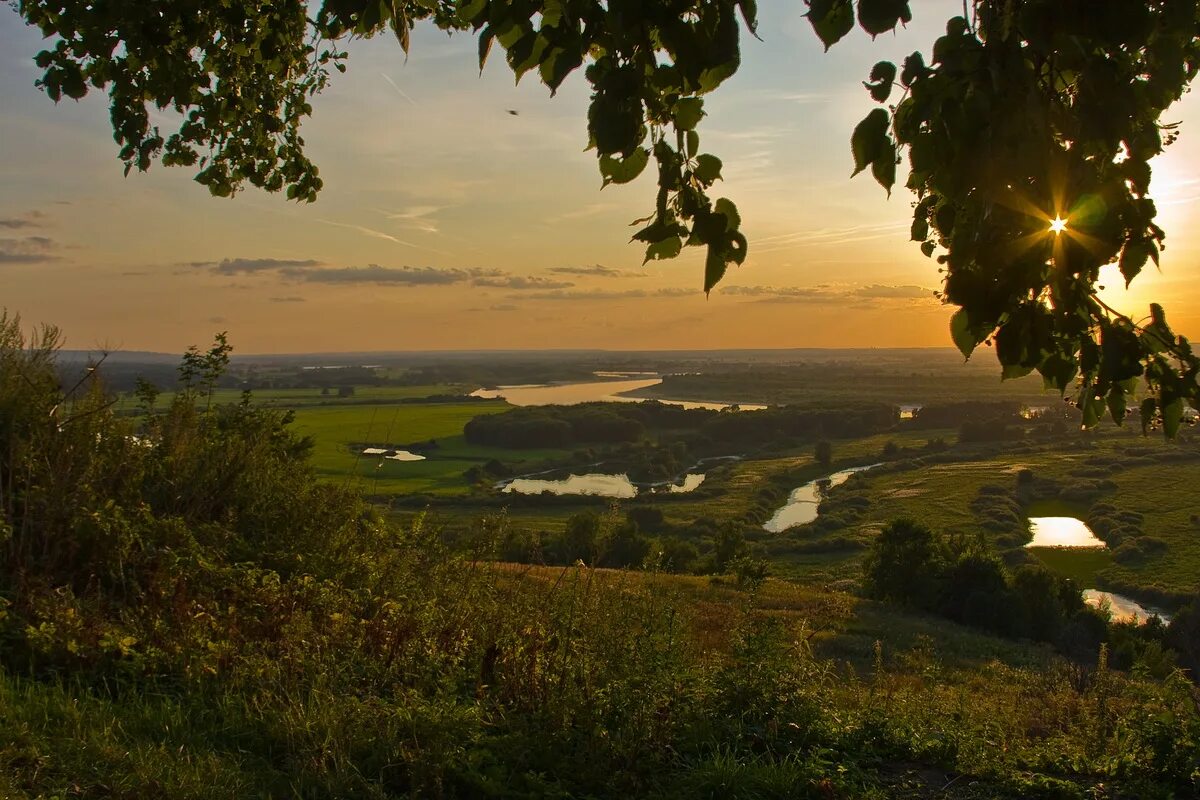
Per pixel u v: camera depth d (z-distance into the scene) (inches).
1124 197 70.7
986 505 3294.8
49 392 247.3
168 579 208.8
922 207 89.7
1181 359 75.9
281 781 148.3
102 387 261.9
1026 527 2994.6
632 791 168.1
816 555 2576.3
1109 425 4931.1
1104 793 197.8
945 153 71.4
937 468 4074.8
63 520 215.9
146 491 262.5
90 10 162.1
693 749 189.9
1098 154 75.0
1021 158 67.7
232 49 202.5
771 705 212.8
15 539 211.8
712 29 75.4
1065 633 1429.6
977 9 73.7
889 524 1628.9
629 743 178.5
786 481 3902.6
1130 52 78.0
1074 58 69.5
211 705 173.3
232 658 189.0
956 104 70.2
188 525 257.4
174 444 279.7
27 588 191.8
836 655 776.3
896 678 431.2
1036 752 222.5
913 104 72.6
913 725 228.2
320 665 187.8
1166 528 2829.7
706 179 83.0
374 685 189.8
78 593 208.1
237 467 285.4
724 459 4473.4
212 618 200.8
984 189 69.4
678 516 2962.6
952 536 1800.0
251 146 226.7
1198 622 1301.7
